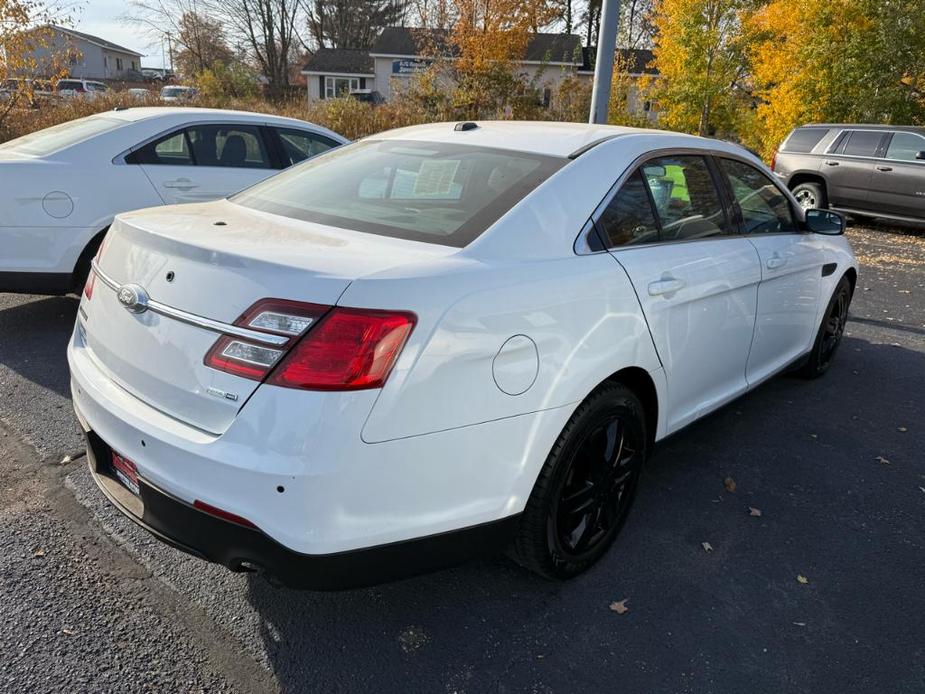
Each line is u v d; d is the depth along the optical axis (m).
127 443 2.15
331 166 3.11
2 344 4.86
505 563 2.81
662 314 2.80
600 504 2.72
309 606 2.51
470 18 19.86
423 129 3.37
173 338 2.07
